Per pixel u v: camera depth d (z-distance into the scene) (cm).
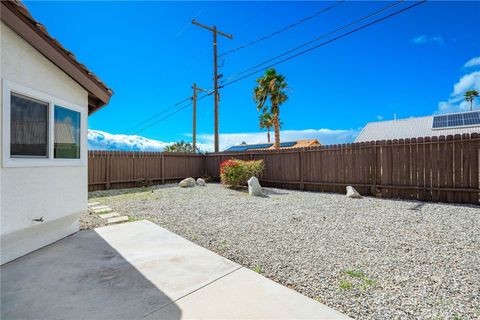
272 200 689
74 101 367
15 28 251
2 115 247
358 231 387
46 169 308
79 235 376
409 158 649
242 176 941
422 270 251
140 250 310
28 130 285
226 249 320
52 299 198
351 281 231
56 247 322
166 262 273
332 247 321
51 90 318
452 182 583
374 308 188
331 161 813
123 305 190
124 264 267
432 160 612
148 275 241
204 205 624
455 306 189
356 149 752
